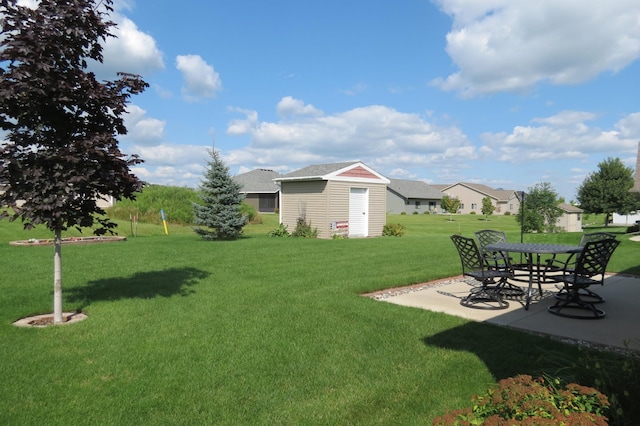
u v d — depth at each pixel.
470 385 3.77
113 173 5.46
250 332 5.16
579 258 6.30
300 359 4.35
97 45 5.61
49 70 5.03
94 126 5.72
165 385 3.76
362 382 3.85
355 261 10.81
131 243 14.92
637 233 20.28
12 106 5.03
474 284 8.52
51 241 15.20
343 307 6.30
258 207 43.16
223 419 3.24
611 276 9.57
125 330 5.22
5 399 3.47
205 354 4.46
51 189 5.18
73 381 3.82
